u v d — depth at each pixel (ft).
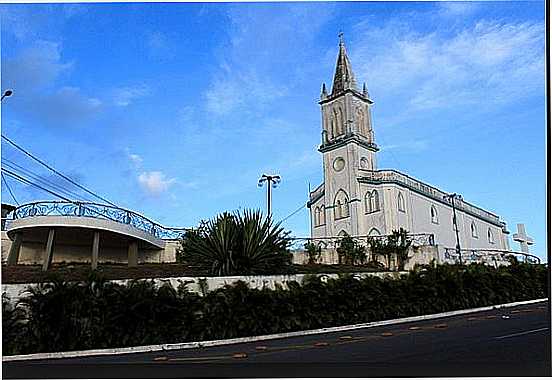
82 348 37.60
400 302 51.03
